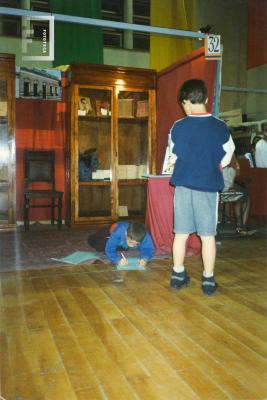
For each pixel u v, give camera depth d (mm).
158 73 6262
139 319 2443
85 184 6207
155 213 4227
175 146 2881
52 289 3051
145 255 3643
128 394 1640
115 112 6281
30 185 6480
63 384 1717
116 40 8805
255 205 5910
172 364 1892
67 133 6348
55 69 6438
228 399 1606
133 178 6656
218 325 2354
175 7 7590
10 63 5727
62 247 4672
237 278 3340
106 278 3350
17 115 6324
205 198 2822
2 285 3152
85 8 6848
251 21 6012
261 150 6199
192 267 3711
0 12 4113
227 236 5145
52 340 2150
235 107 10117
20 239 5195
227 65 9898
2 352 2012
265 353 2006
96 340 2148
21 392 1655
